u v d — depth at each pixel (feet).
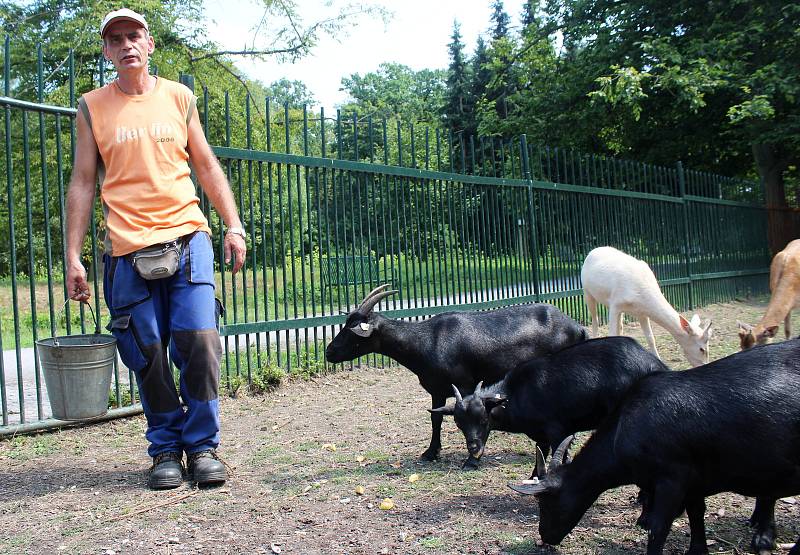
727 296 55.98
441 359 17.56
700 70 58.90
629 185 46.88
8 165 19.01
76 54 68.23
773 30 64.39
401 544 12.23
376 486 15.43
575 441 19.11
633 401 11.16
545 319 18.72
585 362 14.49
